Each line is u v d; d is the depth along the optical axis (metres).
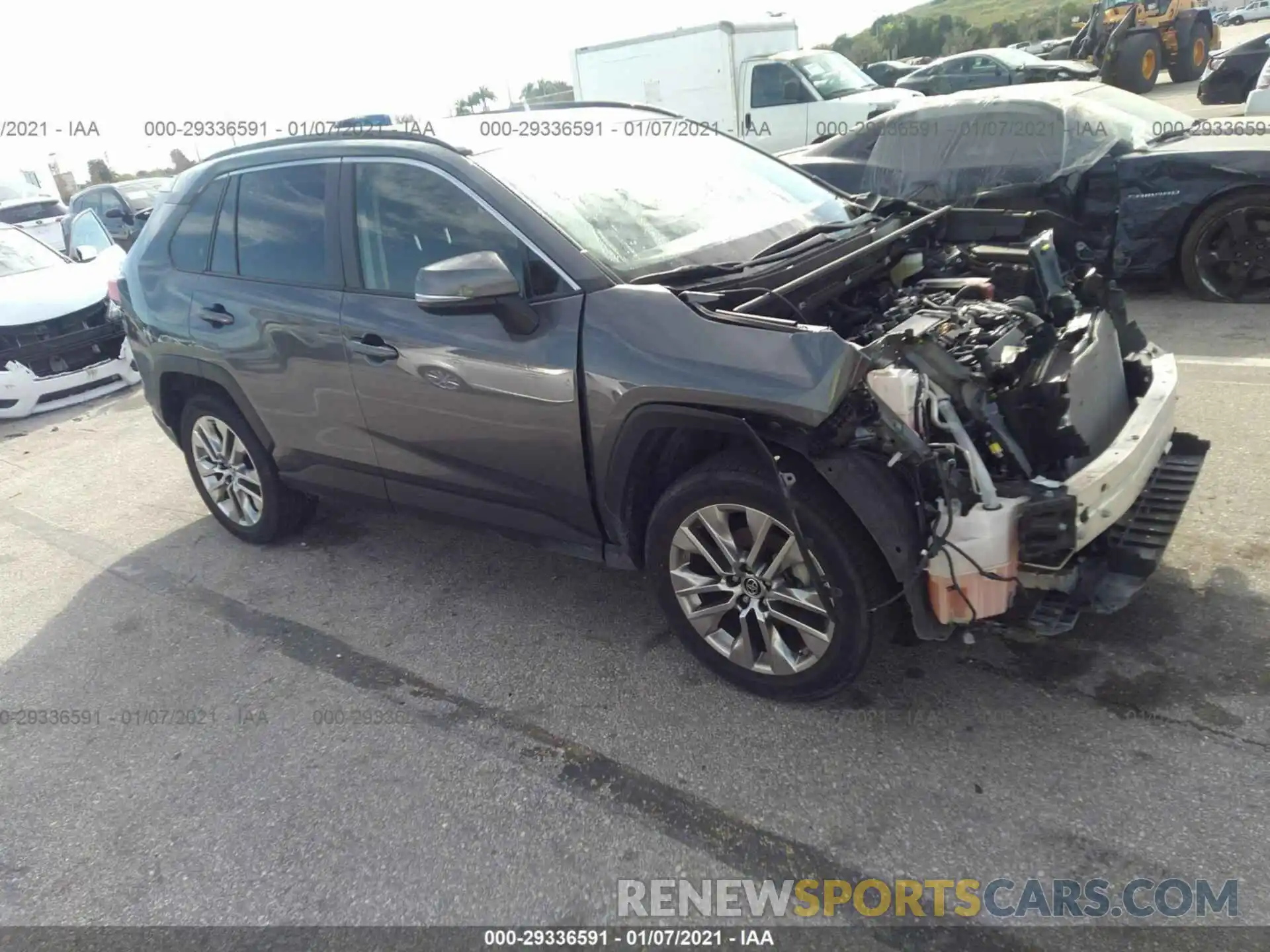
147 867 2.71
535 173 3.43
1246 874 2.22
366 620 3.92
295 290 3.83
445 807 2.79
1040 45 24.64
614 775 2.83
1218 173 6.13
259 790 2.97
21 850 2.84
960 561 2.52
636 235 3.34
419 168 3.48
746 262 3.30
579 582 4.02
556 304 3.08
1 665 3.95
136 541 5.09
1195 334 5.92
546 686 3.31
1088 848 2.35
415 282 3.33
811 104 13.11
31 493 6.06
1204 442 3.29
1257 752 2.55
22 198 17.00
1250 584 3.26
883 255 3.68
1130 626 3.14
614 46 15.11
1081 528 2.54
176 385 4.61
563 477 3.21
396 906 2.46
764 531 2.80
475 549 4.47
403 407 3.55
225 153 4.33
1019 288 3.67
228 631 3.98
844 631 2.74
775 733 2.91
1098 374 2.99
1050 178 6.73
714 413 2.71
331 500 4.25
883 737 2.82
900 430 2.52
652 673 3.30
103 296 8.09
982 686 2.98
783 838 2.51
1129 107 7.14
